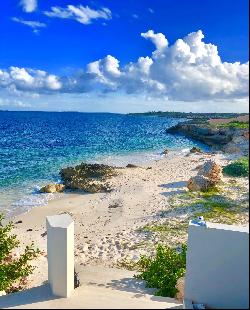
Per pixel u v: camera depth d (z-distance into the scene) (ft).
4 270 33.06
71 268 23.08
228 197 73.67
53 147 197.16
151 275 33.86
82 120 636.07
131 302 22.06
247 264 17.67
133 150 183.62
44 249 53.11
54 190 94.58
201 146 202.08
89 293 23.68
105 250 51.29
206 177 82.17
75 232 61.93
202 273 18.66
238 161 99.45
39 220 71.87
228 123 239.50
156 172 114.52
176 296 29.22
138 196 83.41
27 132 321.32
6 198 88.53
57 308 20.85
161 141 229.66
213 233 18.24
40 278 39.88
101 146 201.26
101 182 100.01
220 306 18.51
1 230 35.76
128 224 64.18
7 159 150.20
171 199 77.05
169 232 57.00
